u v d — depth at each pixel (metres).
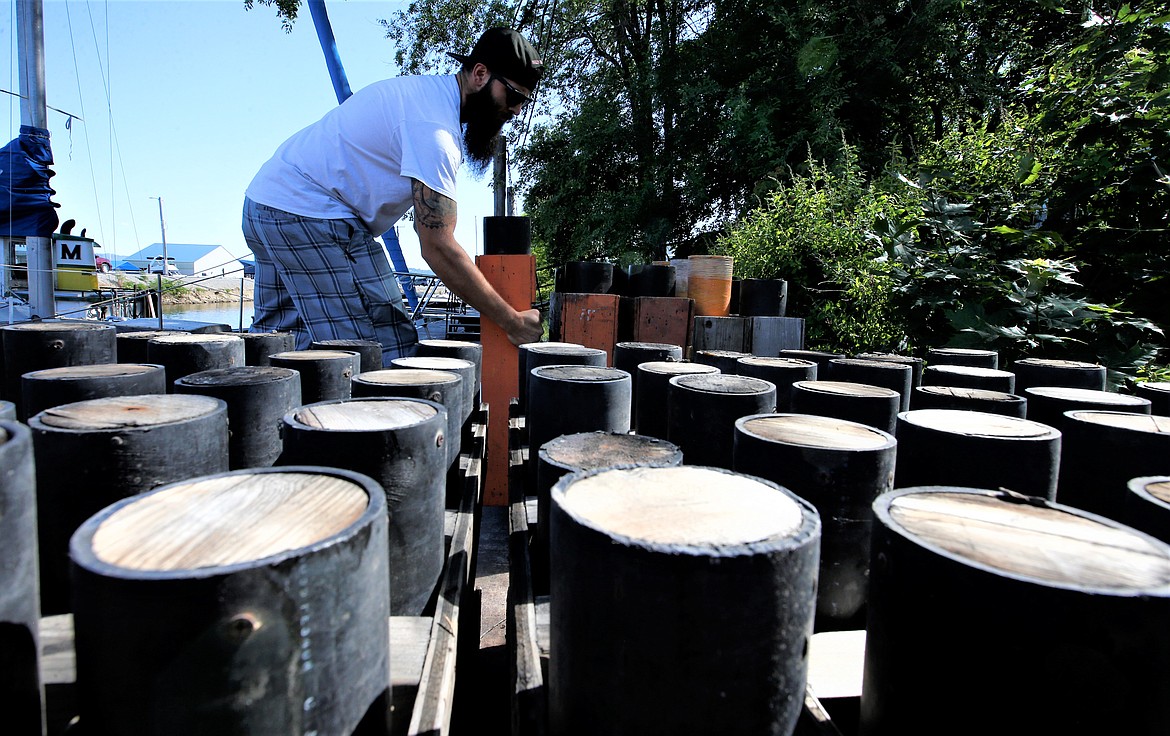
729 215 12.09
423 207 2.54
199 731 0.67
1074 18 8.95
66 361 1.89
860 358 2.75
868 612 0.94
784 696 0.81
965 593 0.76
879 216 4.69
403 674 1.00
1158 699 0.70
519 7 13.79
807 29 10.39
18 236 7.51
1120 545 0.83
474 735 1.56
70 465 1.01
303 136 2.89
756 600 0.76
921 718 0.81
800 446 1.21
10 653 0.74
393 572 1.19
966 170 4.96
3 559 0.73
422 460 1.22
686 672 0.75
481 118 2.71
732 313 4.31
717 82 11.50
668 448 1.33
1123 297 4.23
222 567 0.67
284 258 2.79
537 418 1.78
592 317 3.41
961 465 1.33
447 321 8.86
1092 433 1.51
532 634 1.15
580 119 13.29
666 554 0.74
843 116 10.52
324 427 1.17
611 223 12.48
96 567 0.68
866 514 1.22
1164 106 3.98
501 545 2.98
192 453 1.12
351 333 2.88
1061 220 4.57
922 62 10.20
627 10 14.05
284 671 0.70
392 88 2.69
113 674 0.67
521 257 3.01
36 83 7.47
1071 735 0.71
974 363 2.83
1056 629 0.71
